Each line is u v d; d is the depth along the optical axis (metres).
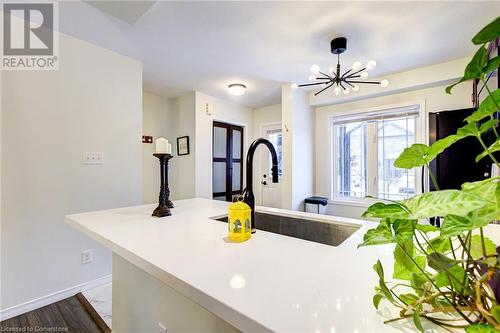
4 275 1.78
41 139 1.98
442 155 2.46
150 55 2.58
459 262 0.37
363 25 2.02
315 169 4.08
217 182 4.33
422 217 0.36
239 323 0.49
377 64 2.80
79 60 2.21
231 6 1.78
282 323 0.46
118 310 1.39
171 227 1.14
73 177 2.16
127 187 2.56
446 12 1.85
